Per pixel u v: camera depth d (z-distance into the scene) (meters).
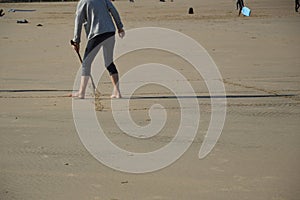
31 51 19.38
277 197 5.47
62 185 5.89
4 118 8.98
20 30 29.11
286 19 33.50
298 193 5.57
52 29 29.44
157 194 5.60
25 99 10.65
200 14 40.69
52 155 6.94
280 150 7.07
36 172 6.31
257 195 5.53
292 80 12.58
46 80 13.09
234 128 8.20
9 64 16.12
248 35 24.02
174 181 5.98
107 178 6.11
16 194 5.66
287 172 6.20
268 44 20.38
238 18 35.41
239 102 10.09
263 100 10.25
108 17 10.63
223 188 5.74
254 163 6.54
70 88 11.93
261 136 7.75
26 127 8.37
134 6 56.00
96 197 5.54
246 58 16.59
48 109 9.66
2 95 11.12
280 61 15.92
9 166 6.53
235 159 6.71
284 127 8.25
